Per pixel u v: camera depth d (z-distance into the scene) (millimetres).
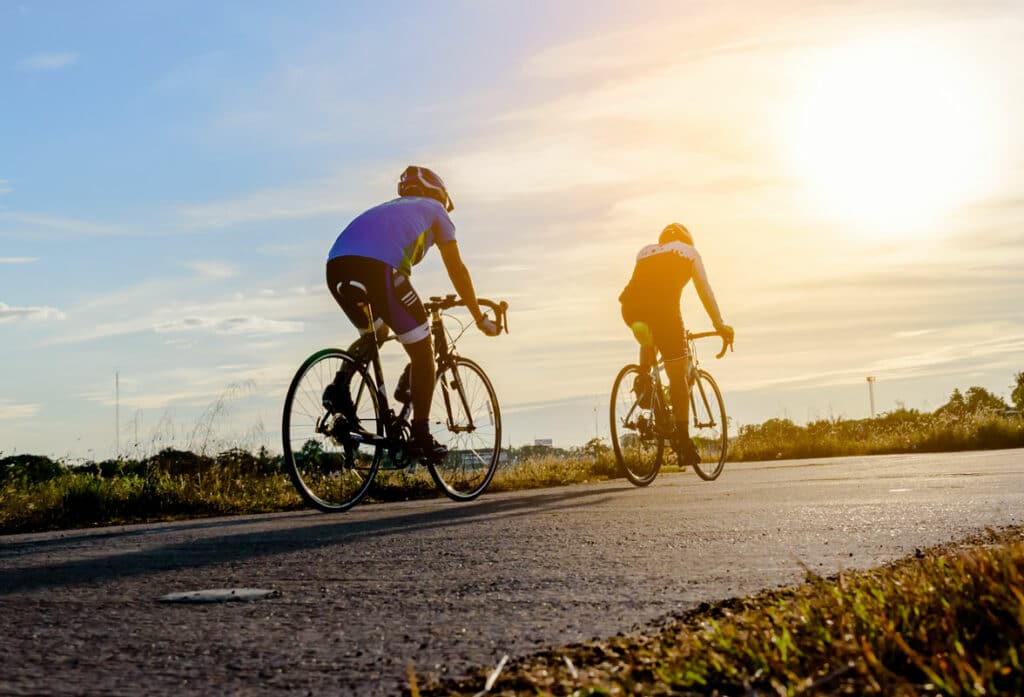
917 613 2170
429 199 6660
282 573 3688
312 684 2152
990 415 19734
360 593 3211
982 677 1763
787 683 1904
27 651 2537
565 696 1951
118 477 8820
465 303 6957
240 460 9461
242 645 2525
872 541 3967
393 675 2195
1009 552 2607
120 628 2783
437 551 4117
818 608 2287
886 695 1805
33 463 9094
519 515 5559
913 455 13695
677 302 8312
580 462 11852
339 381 6348
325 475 6672
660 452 8750
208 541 4855
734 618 2430
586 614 2738
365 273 6219
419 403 6500
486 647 2402
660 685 1955
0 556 4699
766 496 6273
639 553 3840
